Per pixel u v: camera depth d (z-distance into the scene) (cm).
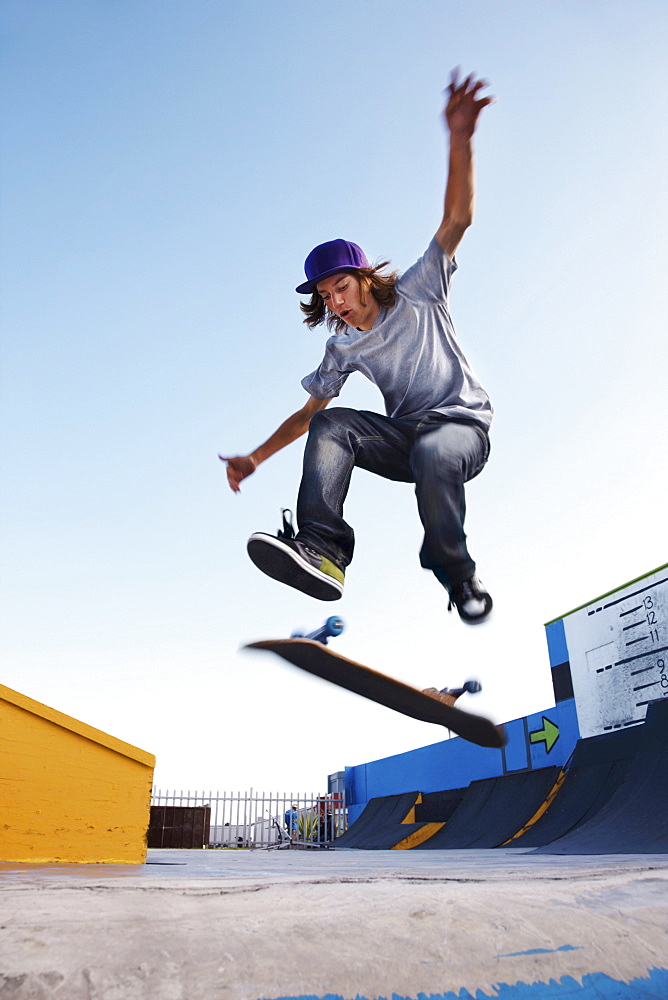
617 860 301
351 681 228
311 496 233
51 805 294
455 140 236
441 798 1559
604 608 1184
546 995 100
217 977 89
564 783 1116
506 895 129
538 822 1073
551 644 1289
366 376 277
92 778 304
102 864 292
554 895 132
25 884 122
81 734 305
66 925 95
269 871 216
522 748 1324
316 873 185
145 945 93
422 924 111
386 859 482
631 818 784
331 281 260
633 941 119
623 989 106
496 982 100
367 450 245
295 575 225
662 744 941
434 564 221
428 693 227
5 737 292
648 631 1091
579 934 117
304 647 215
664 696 1037
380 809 1800
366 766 1952
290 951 97
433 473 223
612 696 1134
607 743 1101
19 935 91
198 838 1227
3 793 286
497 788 1349
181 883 125
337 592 231
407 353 256
